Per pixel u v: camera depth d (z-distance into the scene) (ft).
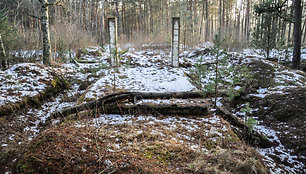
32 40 35.55
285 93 17.62
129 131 10.66
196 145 9.72
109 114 13.94
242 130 13.61
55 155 7.00
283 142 13.21
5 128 11.85
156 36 58.59
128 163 7.01
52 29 36.32
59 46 34.27
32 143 8.09
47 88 18.88
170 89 19.57
